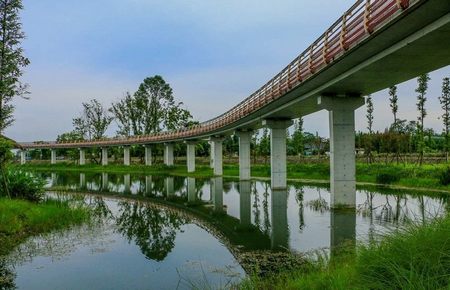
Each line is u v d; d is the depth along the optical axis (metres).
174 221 20.97
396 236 7.07
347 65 18.23
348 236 14.98
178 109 89.56
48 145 94.44
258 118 36.12
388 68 17.81
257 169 53.34
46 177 57.66
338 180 22.41
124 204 28.41
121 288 10.08
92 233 17.03
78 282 10.59
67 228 18.02
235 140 98.94
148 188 40.59
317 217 19.92
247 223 19.75
